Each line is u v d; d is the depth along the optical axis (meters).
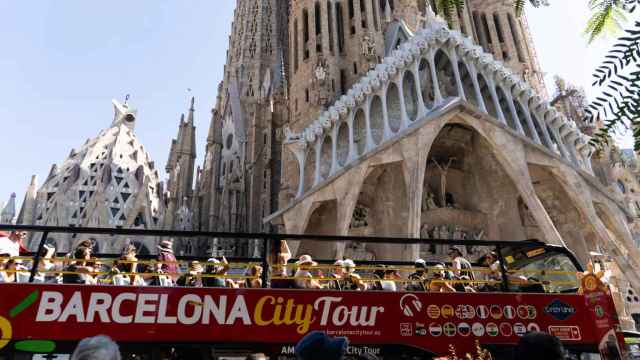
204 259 12.34
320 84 55.19
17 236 11.80
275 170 68.56
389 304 9.68
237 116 92.25
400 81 42.19
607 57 4.02
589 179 44.12
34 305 8.30
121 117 100.12
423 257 40.78
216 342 8.63
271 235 9.86
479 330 9.83
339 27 64.19
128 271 11.34
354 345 9.16
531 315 10.21
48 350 8.02
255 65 95.31
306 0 63.94
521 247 12.16
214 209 81.94
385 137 40.97
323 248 46.56
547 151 42.69
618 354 9.65
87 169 88.12
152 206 88.50
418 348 9.38
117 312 8.52
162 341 8.45
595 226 40.78
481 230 44.53
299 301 9.32
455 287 12.69
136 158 94.81
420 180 37.16
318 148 47.59
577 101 57.47
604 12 4.82
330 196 42.47
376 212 45.38
